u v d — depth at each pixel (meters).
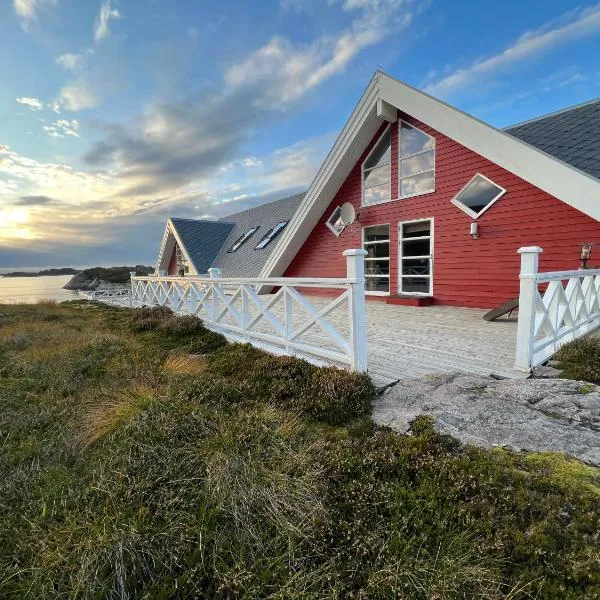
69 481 2.00
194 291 7.37
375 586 1.30
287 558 1.47
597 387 2.88
